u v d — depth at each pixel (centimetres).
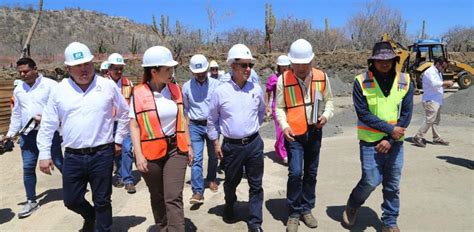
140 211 552
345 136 1053
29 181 560
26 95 552
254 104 449
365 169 435
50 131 426
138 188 652
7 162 860
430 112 855
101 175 421
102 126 420
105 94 422
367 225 481
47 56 3459
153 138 408
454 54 3416
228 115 445
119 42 4634
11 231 503
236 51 436
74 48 405
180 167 415
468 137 974
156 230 476
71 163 417
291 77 452
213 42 3378
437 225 477
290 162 457
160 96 413
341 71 2927
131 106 412
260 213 454
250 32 3741
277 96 462
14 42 5066
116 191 638
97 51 3475
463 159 760
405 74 433
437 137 893
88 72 411
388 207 440
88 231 474
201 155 571
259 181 452
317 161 473
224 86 447
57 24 7350
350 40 4153
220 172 735
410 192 590
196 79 582
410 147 868
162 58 400
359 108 429
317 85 452
